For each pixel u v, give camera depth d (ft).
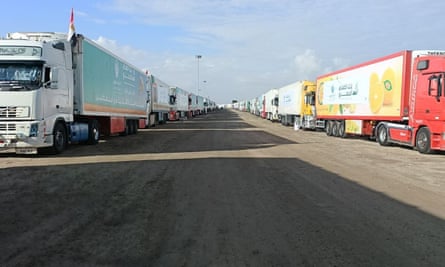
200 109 292.40
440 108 47.75
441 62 48.49
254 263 14.48
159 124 132.16
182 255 15.24
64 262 14.48
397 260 14.75
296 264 14.39
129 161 40.04
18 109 39.96
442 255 15.26
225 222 19.54
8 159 41.16
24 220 19.70
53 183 28.60
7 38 45.03
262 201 23.81
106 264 14.33
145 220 19.81
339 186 28.48
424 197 25.20
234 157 43.78
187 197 24.68
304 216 20.66
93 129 56.90
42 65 41.60
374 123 67.26
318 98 95.71
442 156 48.06
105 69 60.23
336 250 15.81
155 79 116.16
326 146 59.47
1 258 14.85
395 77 59.11
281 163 39.60
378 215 20.93
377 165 39.37
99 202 23.30
